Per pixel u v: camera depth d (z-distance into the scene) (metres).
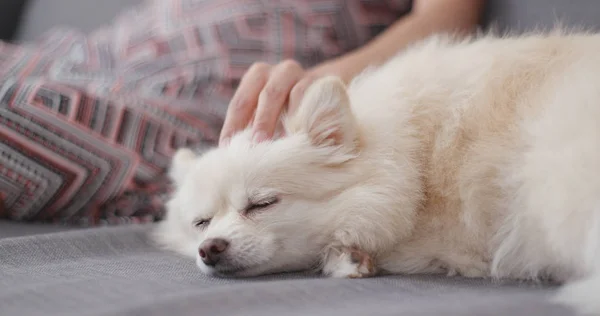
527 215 0.61
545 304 0.53
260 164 0.64
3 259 0.64
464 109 0.66
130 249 0.70
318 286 0.57
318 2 0.93
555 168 0.59
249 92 0.71
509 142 0.63
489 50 0.69
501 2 0.89
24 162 0.75
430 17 0.90
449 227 0.64
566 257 0.59
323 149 0.65
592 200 0.57
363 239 0.64
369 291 0.57
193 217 0.67
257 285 0.57
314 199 0.64
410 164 0.65
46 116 0.76
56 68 0.89
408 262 0.64
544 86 0.64
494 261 0.63
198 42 0.90
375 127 0.67
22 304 0.54
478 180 0.64
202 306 0.53
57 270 0.62
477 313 0.52
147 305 0.53
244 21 0.91
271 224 0.63
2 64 0.89
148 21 0.95
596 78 0.61
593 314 0.52
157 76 0.88
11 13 1.11
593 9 0.81
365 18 0.95
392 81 0.70
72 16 1.07
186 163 0.72
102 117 0.78
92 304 0.55
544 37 0.69
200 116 0.82
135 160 0.78
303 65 0.91
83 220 0.78
